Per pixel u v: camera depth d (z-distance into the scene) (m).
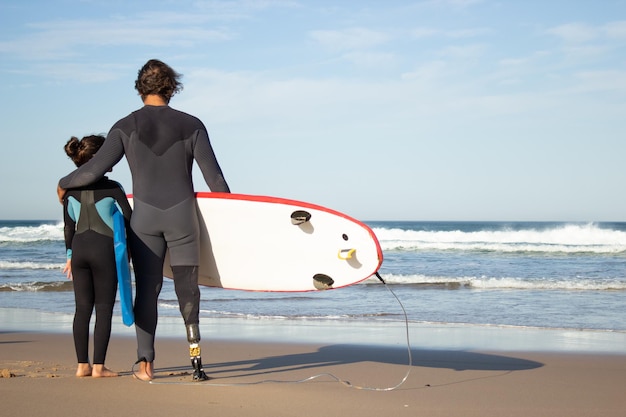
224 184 4.34
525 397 3.97
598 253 25.92
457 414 3.43
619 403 3.85
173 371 4.80
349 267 4.46
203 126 4.32
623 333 7.71
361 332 7.77
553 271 18.44
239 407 3.41
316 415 3.30
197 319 4.22
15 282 15.23
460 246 28.11
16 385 3.92
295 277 4.55
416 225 103.94
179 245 4.17
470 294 12.67
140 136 4.11
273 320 9.07
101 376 4.29
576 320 9.05
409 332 7.79
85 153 4.30
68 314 9.76
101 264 4.20
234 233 4.50
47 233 33.84
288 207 4.52
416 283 14.72
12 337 7.26
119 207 4.28
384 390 4.09
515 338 7.26
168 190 4.13
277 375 4.63
